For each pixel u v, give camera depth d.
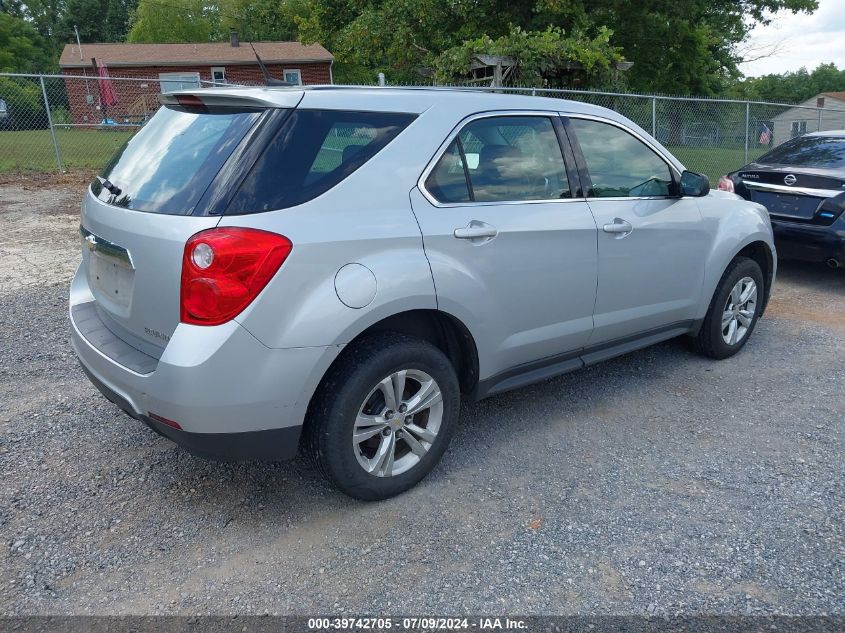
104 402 4.23
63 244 8.17
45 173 13.57
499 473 3.49
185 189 2.79
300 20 21.95
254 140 2.79
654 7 21.31
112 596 2.60
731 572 2.74
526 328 3.62
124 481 3.39
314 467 3.21
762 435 3.90
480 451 3.72
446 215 3.21
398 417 3.14
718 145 13.76
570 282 3.75
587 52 13.38
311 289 2.76
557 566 2.77
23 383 4.48
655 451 3.72
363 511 3.15
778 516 3.11
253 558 2.83
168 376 2.63
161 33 50.34
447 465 3.56
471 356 3.44
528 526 3.04
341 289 2.82
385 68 22.97
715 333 4.93
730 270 4.92
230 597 2.60
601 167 4.02
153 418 2.78
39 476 3.41
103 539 2.94
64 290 6.45
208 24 51.59
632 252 4.07
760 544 2.91
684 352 5.27
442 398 3.28
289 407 2.79
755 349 5.36
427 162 3.20
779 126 14.71
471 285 3.26
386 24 18.72
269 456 2.86
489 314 3.38
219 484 3.37
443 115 3.31
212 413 2.66
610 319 4.07
